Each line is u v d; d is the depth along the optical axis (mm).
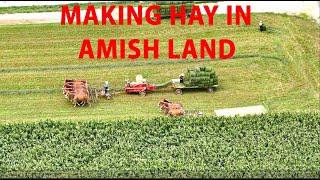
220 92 87188
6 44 93250
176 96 86562
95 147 78500
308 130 80938
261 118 81938
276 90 87688
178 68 90312
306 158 77438
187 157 77500
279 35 96125
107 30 96062
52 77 88500
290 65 91312
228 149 78312
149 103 85438
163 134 80125
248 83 88562
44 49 92688
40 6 100688
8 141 78938
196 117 81812
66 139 79375
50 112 83750
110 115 83375
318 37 96500
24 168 76000
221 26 97250
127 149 78312
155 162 76625
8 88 86812
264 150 78312
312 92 87562
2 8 100188
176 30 96312
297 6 102312
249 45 94000
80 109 84250
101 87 87250
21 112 83688
